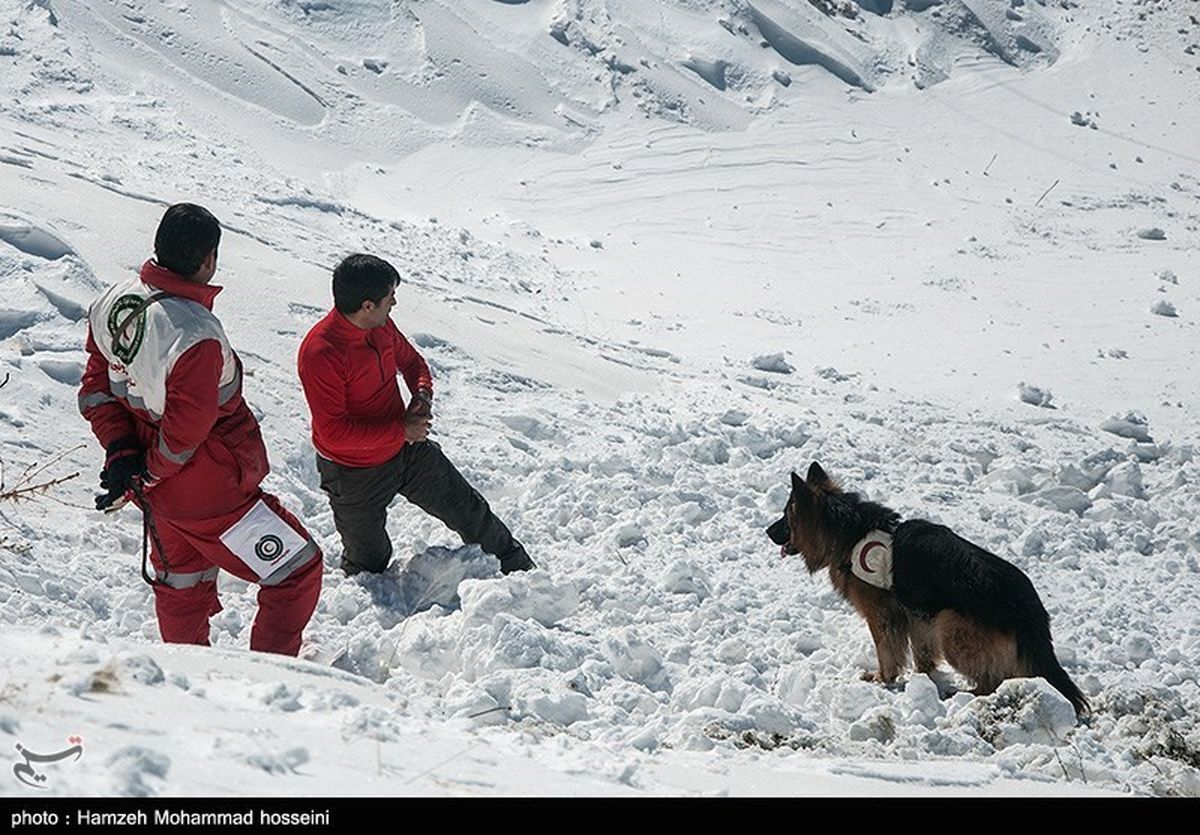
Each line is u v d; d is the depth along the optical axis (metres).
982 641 7.91
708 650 8.54
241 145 25.44
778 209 28.34
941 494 13.23
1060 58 37.47
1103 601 10.84
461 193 27.12
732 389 16.53
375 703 4.82
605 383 15.51
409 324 14.98
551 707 6.35
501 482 11.30
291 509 9.96
